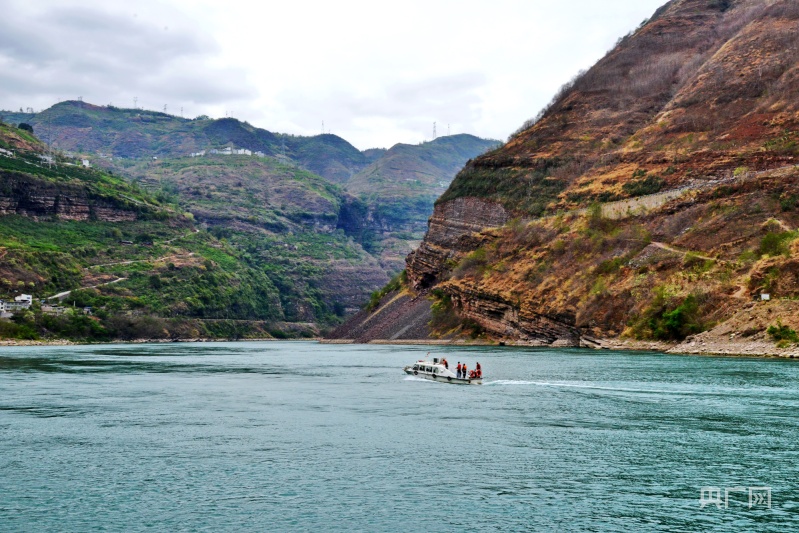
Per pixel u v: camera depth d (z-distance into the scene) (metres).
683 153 179.38
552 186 199.75
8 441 54.66
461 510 38.84
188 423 61.56
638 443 52.19
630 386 78.75
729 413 62.09
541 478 44.19
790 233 130.25
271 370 114.38
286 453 50.41
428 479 44.12
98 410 69.00
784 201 143.75
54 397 78.62
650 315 132.75
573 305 151.00
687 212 154.00
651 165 182.50
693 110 197.38
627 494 41.19
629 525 36.69
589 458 48.38
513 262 177.62
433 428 58.28
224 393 81.75
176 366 125.25
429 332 195.38
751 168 163.50
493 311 173.25
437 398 74.75
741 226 142.38
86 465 47.72
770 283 118.00
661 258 143.88
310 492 41.84
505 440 53.66
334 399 75.31
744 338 111.12
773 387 75.00
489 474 45.03
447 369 92.88
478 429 57.66
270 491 42.09
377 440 54.09
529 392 77.25
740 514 38.00
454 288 189.38
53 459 49.19
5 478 44.84
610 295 144.50
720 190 154.00
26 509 39.25
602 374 90.00
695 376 84.25
